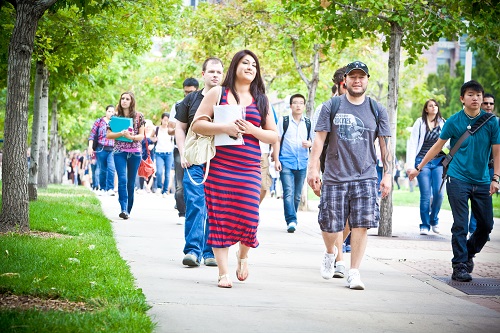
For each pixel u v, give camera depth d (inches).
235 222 446.3
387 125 485.7
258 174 450.9
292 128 826.2
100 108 2453.2
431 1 841.5
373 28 871.7
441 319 391.9
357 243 478.3
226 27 1405.0
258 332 336.8
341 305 413.7
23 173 617.0
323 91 1975.9
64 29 1011.3
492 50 926.4
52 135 1697.8
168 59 2466.8
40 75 1039.6
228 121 441.1
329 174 482.9
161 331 327.0
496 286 514.9
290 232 817.5
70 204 935.0
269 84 1792.6
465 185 540.7
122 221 836.0
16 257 462.0
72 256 481.7
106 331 303.4
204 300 403.2
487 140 543.5
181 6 1119.6
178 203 810.8
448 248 735.1
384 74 2460.6
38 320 309.7
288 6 879.1
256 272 520.1
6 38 893.2
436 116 858.1
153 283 448.1
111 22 1016.9
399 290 477.7
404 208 1536.7
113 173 1210.0
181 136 533.0
